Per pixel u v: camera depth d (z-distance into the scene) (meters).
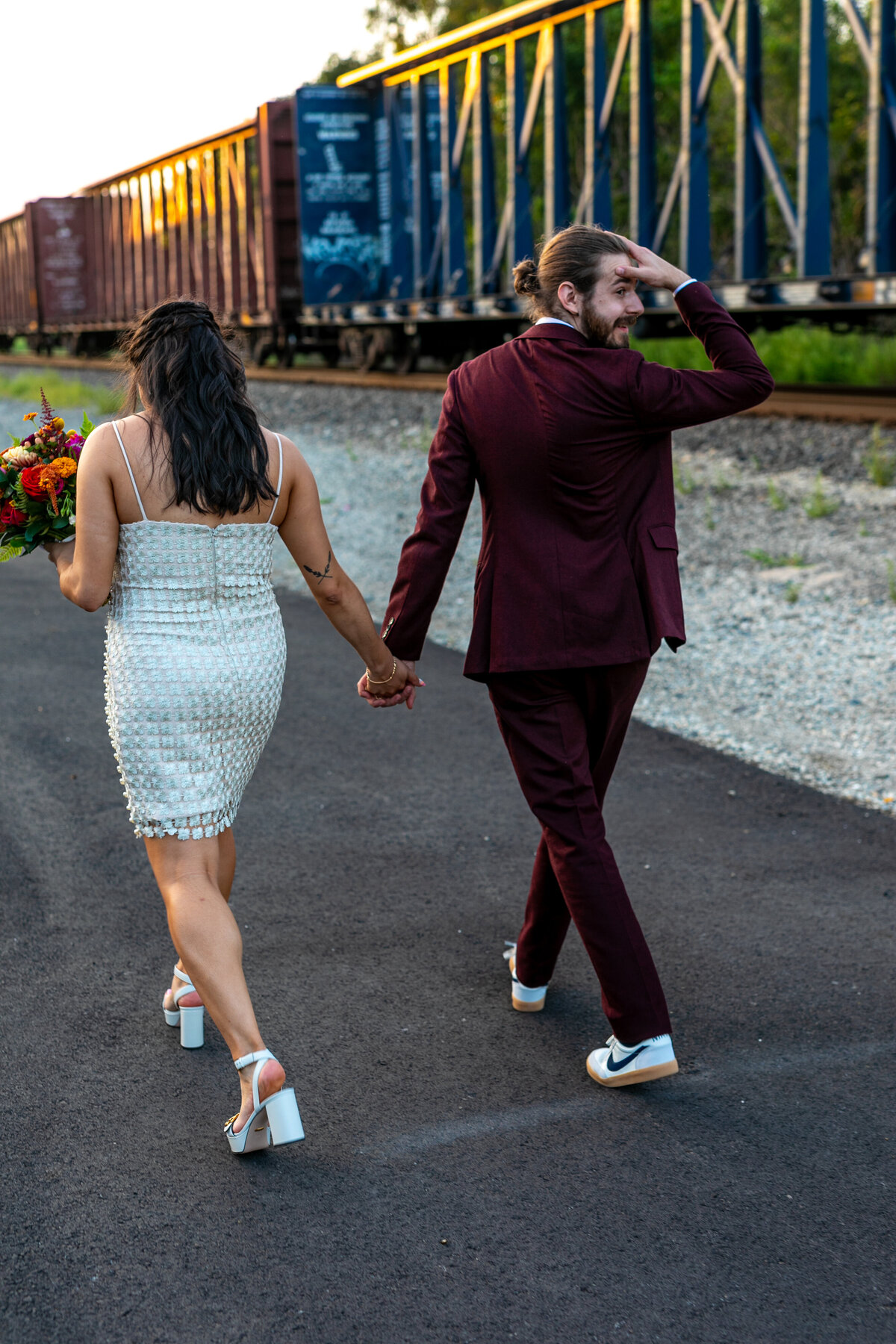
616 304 2.71
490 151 15.98
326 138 20.27
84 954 3.51
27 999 3.25
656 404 2.65
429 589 2.83
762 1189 2.46
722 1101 2.78
